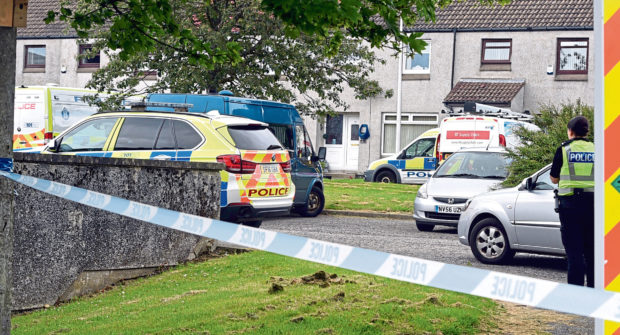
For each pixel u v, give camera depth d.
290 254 6.01
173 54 30.28
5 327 6.55
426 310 9.73
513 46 43.88
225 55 8.30
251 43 31.12
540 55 43.47
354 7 5.80
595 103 5.83
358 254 5.80
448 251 17.19
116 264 13.06
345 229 20.89
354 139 47.34
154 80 47.06
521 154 20.58
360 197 27.84
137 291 12.17
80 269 12.46
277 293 10.72
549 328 9.52
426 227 21.47
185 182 14.70
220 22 30.98
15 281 11.54
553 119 21.55
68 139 19.00
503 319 9.88
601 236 5.83
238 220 17.92
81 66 49.50
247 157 17.94
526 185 15.16
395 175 36.53
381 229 21.33
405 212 25.16
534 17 43.88
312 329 8.68
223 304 10.07
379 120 46.41
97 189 12.89
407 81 45.78
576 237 11.20
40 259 11.88
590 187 11.12
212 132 17.92
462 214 16.20
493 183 20.62
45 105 28.89
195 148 17.89
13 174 6.61
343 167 47.53
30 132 29.03
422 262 5.61
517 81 43.69
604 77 5.79
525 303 5.37
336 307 9.75
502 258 15.58
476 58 44.53
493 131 30.81
